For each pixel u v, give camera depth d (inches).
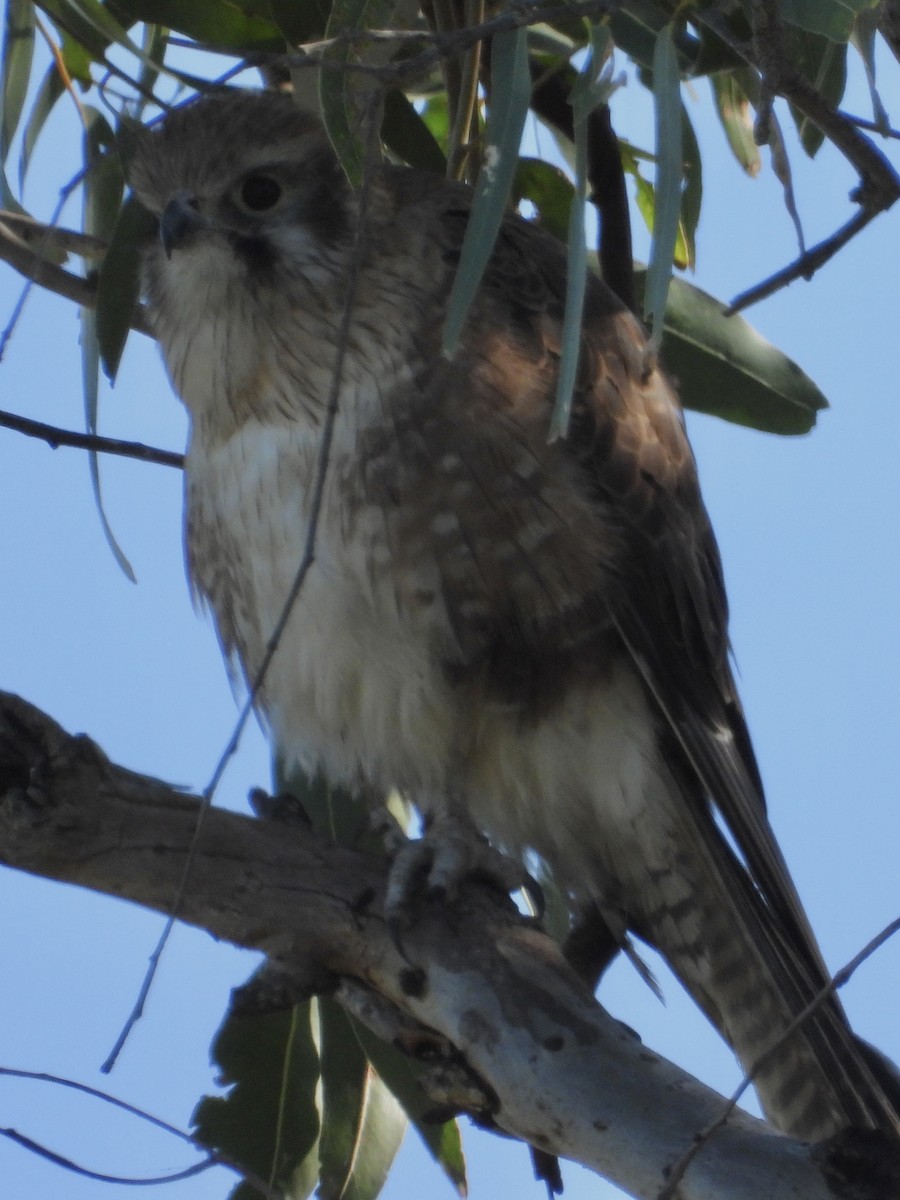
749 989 289.1
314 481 274.5
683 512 298.2
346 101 233.3
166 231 285.1
